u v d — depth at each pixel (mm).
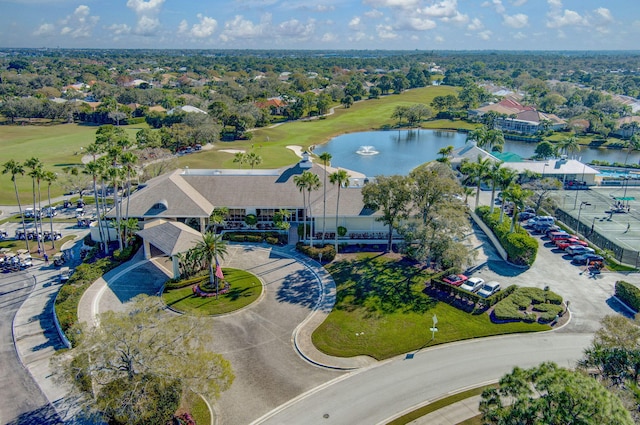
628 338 35969
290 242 77000
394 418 39188
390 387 43094
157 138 144000
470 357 47469
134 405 34250
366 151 166125
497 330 51969
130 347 35312
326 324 53156
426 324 53250
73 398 38594
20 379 44406
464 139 193375
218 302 57719
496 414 29922
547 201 88625
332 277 64812
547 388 28469
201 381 36156
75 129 195625
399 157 159125
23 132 187000
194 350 38938
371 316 54875
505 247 70812
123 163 72500
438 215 63344
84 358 35188
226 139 179375
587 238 79000
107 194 107125
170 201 76688
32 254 74000
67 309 54500
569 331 51938
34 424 38750
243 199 81875
